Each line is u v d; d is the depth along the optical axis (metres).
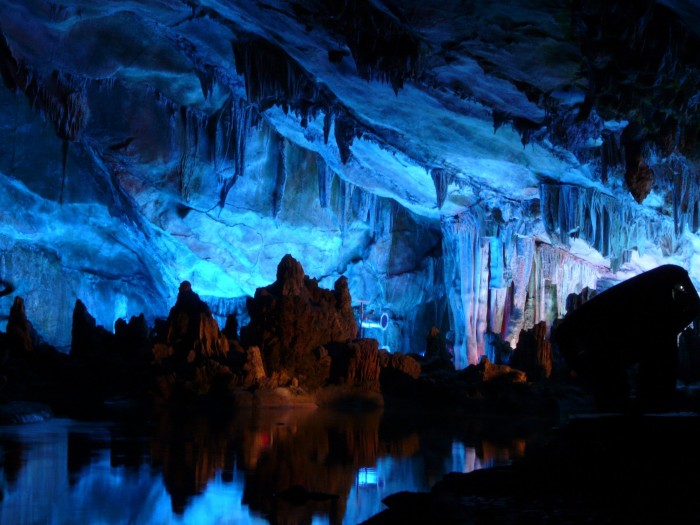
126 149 23.41
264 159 25.67
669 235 22.44
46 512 4.48
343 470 6.55
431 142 20.41
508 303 26.06
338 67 16.64
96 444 7.88
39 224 25.22
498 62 14.48
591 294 22.75
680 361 19.97
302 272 18.75
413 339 30.19
